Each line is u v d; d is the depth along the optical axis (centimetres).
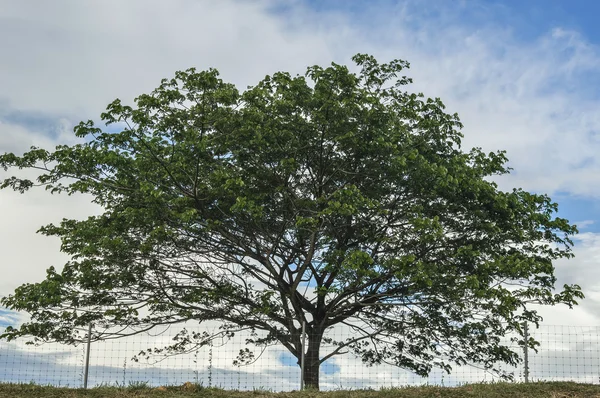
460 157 2086
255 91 2002
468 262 2062
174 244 2095
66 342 2019
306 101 1938
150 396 1458
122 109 1847
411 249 2114
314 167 2091
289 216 2102
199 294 2067
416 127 2128
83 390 1509
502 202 2003
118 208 2103
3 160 1973
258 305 2147
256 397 1473
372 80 2042
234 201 2017
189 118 1984
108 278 2019
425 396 1456
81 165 2000
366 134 1948
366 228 2128
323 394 1498
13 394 1462
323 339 2256
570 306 1992
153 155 1925
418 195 2081
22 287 1997
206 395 1485
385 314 2289
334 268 2050
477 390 1496
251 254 2150
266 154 1984
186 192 2034
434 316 2177
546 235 2206
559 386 1542
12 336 1975
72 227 2255
